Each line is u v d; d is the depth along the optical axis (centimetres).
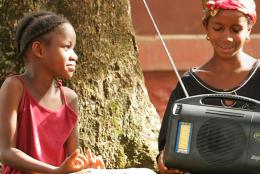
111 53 700
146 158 684
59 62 530
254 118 456
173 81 1405
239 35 535
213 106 464
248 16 536
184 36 1418
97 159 514
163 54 1402
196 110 464
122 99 698
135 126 695
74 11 686
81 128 672
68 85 678
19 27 545
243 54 550
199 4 1427
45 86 535
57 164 534
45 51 531
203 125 460
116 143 683
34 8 680
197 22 1427
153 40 1398
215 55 546
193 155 460
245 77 541
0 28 682
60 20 534
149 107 718
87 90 683
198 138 461
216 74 544
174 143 464
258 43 1434
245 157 454
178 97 543
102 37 696
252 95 536
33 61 535
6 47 680
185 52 1414
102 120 682
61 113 540
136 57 722
